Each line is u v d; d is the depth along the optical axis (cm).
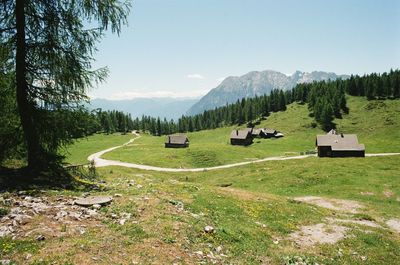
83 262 926
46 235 1060
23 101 1753
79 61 1814
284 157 10406
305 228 1850
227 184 5628
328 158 9000
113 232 1161
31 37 1758
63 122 1819
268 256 1302
